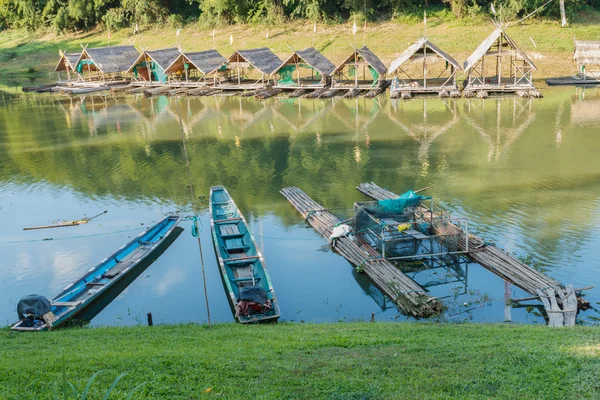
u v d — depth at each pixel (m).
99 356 13.08
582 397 10.06
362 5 76.12
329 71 59.88
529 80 52.44
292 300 20.36
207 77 69.38
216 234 24.20
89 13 90.69
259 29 78.81
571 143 36.38
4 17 98.88
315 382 11.16
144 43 83.38
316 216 26.72
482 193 28.56
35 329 17.77
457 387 10.74
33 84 74.00
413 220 24.05
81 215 29.12
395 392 10.61
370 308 19.66
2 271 23.45
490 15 70.19
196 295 21.06
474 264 22.20
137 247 24.56
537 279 19.81
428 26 71.81
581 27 66.12
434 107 49.59
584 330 14.87
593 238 22.95
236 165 35.97
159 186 32.88
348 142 39.88
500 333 14.62
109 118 51.62
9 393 11.08
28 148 42.31
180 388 11.12
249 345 13.98
